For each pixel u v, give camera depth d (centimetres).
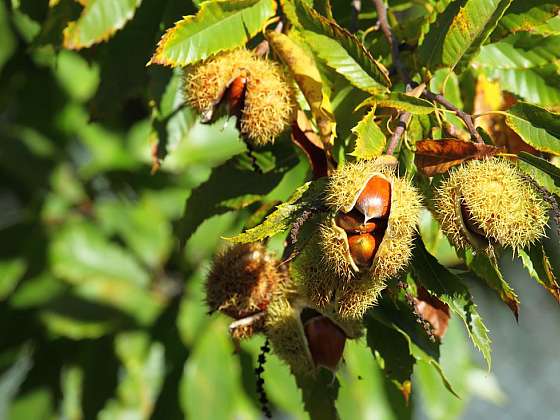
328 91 159
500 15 156
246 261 158
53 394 202
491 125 165
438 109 155
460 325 186
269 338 158
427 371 187
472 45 157
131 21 173
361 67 158
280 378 192
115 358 199
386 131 155
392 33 161
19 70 198
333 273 151
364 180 149
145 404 196
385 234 148
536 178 152
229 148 191
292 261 152
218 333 194
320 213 150
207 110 158
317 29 158
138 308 201
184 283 202
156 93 169
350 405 185
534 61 164
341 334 157
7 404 203
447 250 173
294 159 164
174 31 155
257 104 157
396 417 186
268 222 150
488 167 151
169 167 190
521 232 151
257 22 158
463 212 151
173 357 196
